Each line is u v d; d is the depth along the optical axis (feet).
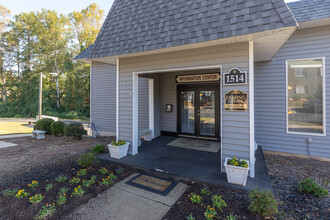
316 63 15.44
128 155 15.43
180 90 22.18
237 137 10.97
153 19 12.69
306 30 15.38
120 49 13.35
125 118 15.88
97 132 28.07
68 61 68.69
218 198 8.58
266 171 11.69
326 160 14.97
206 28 10.21
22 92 75.97
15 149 18.80
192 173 11.55
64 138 24.77
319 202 8.69
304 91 15.90
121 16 14.69
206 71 20.31
